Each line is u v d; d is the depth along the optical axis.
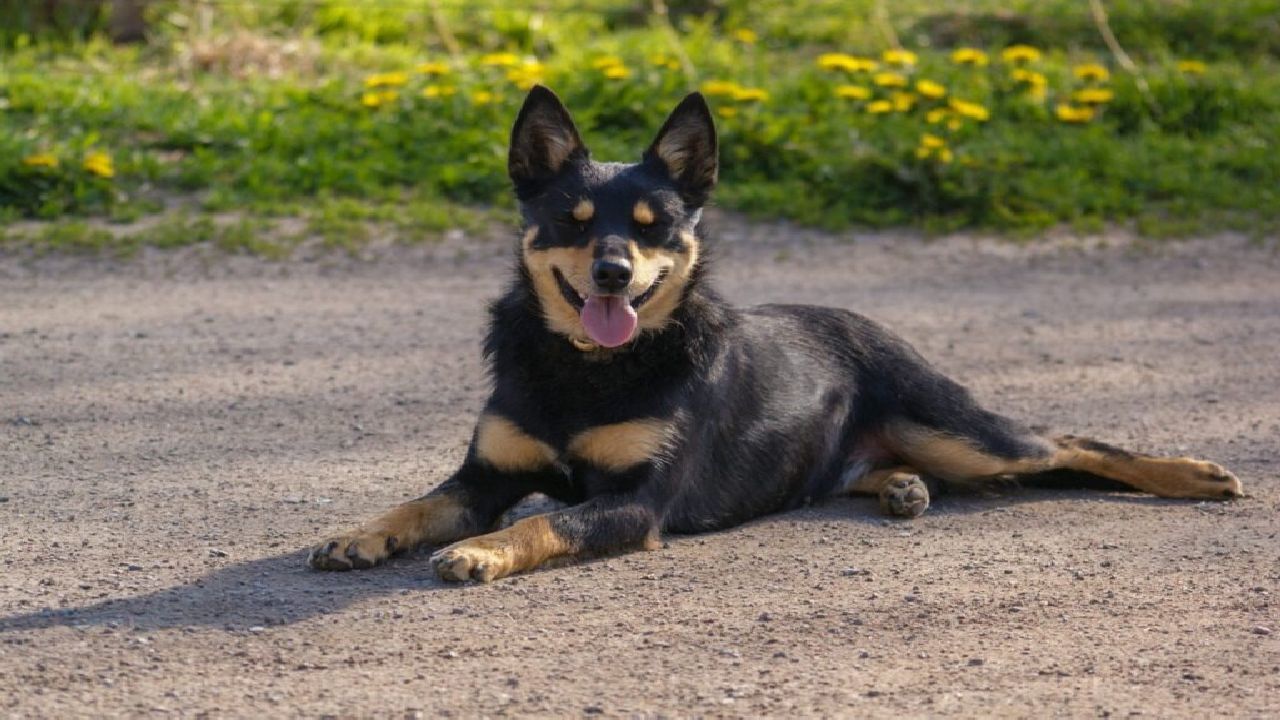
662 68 15.79
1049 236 13.04
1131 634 5.32
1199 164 14.53
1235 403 8.78
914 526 6.64
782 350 6.93
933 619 5.43
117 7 16.75
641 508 6.12
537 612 5.43
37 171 12.26
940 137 14.41
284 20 17.45
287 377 8.97
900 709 4.66
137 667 4.86
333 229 12.16
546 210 6.40
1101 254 12.60
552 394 6.22
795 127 14.35
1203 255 12.64
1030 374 9.41
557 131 6.59
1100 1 19.38
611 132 14.32
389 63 16.31
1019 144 14.59
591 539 5.97
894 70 16.33
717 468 6.53
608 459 6.21
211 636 5.13
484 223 12.48
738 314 6.90
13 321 9.95
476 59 16.17
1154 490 7.07
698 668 4.95
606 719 4.55
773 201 13.23
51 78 14.88
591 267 6.09
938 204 13.41
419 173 13.38
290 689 4.72
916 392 7.11
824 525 6.65
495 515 6.39
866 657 5.07
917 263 12.25
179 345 9.56
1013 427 7.12
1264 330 10.54
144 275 11.13
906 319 10.70
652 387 6.22
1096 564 6.07
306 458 7.48
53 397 8.38
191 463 7.33
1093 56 17.89
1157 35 18.44
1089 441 7.22
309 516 6.57
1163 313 10.98
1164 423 8.38
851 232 12.97
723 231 12.80
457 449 7.71
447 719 4.54
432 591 5.61
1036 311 10.98
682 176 6.64
